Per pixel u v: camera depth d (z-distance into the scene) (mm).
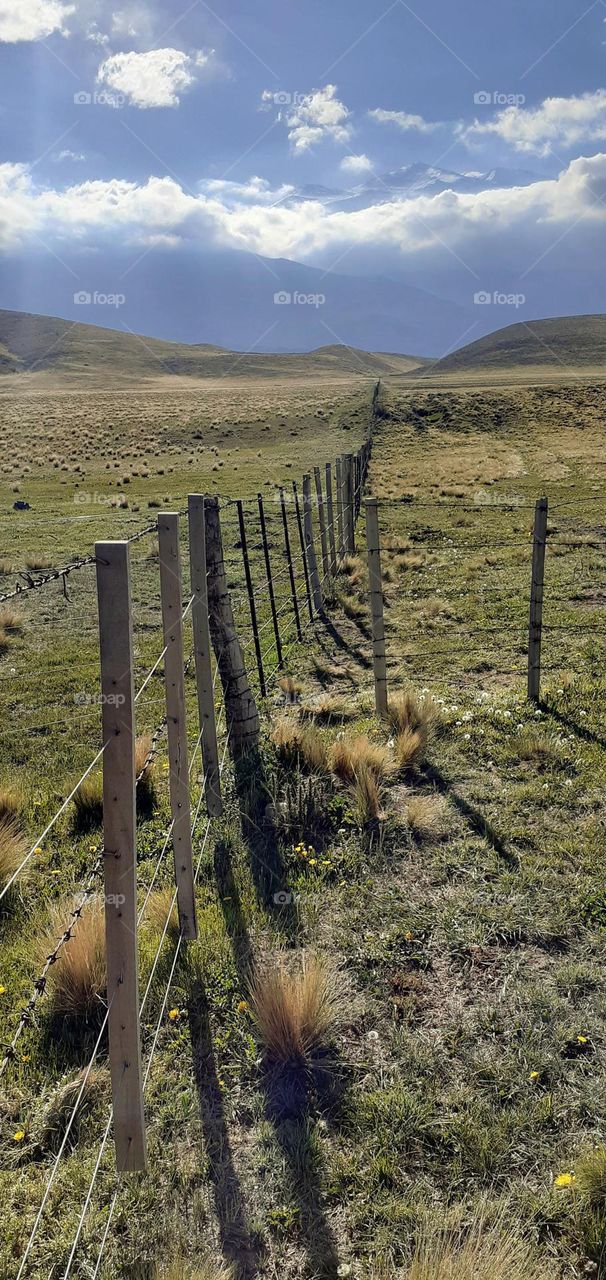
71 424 58906
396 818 6211
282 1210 3172
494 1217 3080
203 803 6539
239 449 46906
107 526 23422
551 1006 4215
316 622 13188
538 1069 3803
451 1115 3562
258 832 6109
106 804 2902
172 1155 3430
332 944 4836
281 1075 3857
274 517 22844
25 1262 2812
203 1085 3816
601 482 30078
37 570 17750
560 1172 3275
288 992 4039
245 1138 3520
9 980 4559
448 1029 4102
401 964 4629
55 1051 4008
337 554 17359
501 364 174500
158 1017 4238
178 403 76125
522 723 8031
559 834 5926
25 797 6957
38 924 5129
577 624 11977
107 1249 3033
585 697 8703
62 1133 3535
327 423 57188
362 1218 3137
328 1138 3512
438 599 14117
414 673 10258
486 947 4738
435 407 61656
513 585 14859
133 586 16516
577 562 16531
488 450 43469
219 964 4648
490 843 5855
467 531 21172
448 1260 2760
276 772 6883
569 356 173000
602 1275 2854
